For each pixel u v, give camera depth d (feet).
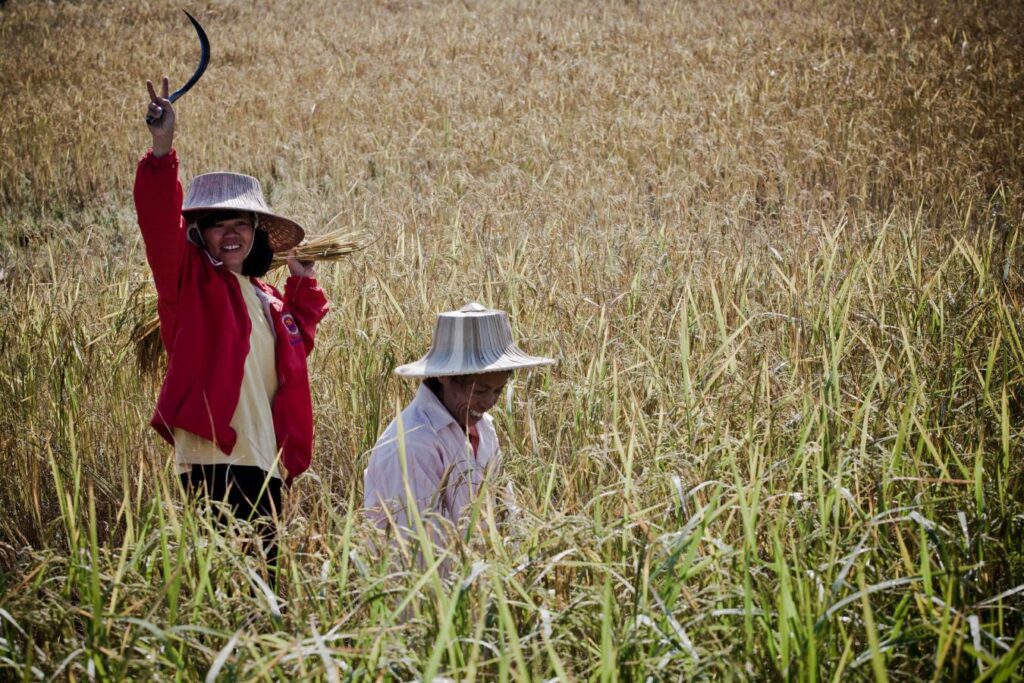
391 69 64.54
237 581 10.06
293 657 7.83
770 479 11.27
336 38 77.10
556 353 17.81
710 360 16.17
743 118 45.21
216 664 7.10
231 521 10.33
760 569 9.49
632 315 18.80
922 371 15.80
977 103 44.09
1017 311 17.42
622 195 32.53
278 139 48.62
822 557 9.92
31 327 19.95
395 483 11.12
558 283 21.52
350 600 9.23
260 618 9.19
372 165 44.29
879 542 10.28
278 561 10.17
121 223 35.45
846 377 16.05
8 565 12.82
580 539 9.55
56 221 36.68
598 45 67.41
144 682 7.85
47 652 8.81
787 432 13.24
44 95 59.57
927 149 37.11
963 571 9.27
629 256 23.77
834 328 17.40
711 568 9.25
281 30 82.99
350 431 16.55
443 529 10.64
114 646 8.68
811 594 9.09
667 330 18.39
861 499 11.57
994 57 52.19
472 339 11.37
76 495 11.86
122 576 9.48
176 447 13.30
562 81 56.85
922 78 48.83
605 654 7.80
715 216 29.45
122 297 20.90
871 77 49.96
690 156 38.91
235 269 13.89
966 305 18.12
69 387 17.12
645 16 77.61
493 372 11.39
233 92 60.03
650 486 11.33
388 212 28.86
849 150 38.42
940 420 13.85
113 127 51.85
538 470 12.96
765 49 60.80
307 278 15.34
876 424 13.84
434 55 69.05
